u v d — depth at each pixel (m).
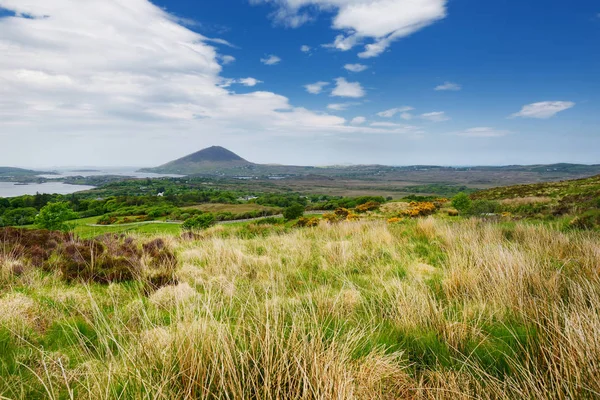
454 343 2.60
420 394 1.99
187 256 6.82
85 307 3.58
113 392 1.85
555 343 2.15
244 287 4.45
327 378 1.87
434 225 9.76
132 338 2.46
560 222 11.16
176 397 1.77
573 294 3.16
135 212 112.19
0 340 2.52
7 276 4.40
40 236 7.11
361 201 82.12
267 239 9.55
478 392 1.93
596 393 1.74
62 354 2.45
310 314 3.10
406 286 4.01
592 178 48.41
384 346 2.50
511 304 3.22
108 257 5.74
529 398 1.77
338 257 6.56
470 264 4.64
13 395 1.92
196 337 2.26
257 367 2.03
